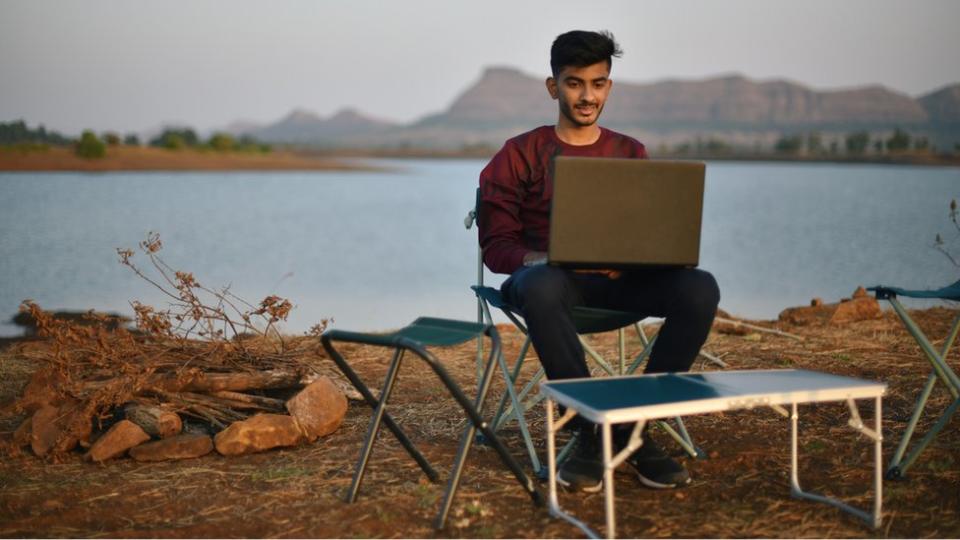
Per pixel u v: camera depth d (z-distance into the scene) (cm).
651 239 236
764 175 7175
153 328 339
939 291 261
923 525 229
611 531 198
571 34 282
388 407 359
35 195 2862
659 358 247
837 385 211
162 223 1969
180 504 248
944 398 354
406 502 247
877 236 1767
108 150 6625
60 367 318
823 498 245
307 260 1376
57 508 248
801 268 1270
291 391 337
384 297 970
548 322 242
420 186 5112
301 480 267
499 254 279
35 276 1037
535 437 314
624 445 254
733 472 272
